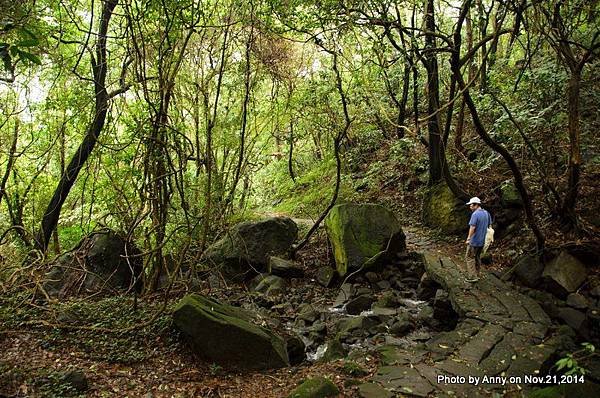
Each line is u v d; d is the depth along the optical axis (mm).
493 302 8453
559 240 9672
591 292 8352
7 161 12242
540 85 10391
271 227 12789
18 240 11703
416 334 8312
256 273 12305
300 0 10273
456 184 12922
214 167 10836
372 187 17719
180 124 9750
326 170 22438
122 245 10250
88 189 12625
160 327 7543
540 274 9078
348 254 11508
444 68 15078
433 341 7285
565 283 8539
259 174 24781
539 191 11477
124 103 9883
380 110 15398
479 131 8594
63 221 13469
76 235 13211
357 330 8492
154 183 8984
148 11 8453
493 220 12109
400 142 14938
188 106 10461
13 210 12664
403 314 9102
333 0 10188
